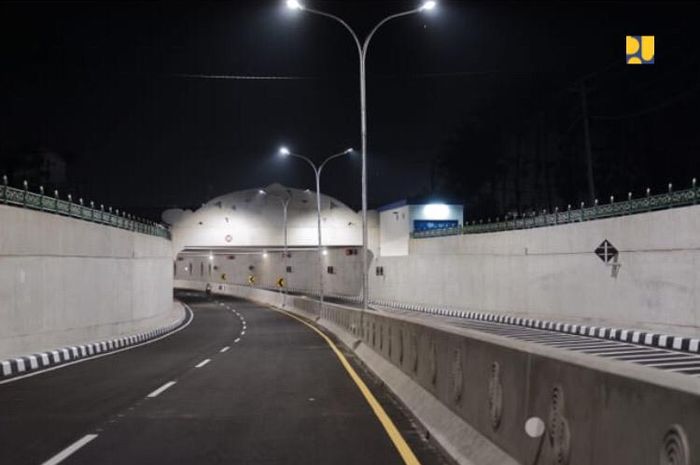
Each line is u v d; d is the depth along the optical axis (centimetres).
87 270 2678
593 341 2522
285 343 2780
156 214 7438
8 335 1978
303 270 8931
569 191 6688
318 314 4353
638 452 399
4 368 1745
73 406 1205
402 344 1334
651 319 2647
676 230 2497
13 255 2022
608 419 438
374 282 6706
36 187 6353
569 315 3300
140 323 3481
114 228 3064
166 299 4666
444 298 5000
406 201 6525
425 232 5981
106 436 944
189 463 790
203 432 968
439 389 970
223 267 11038
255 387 1441
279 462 793
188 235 7144
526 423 560
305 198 7262
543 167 7012
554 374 537
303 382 1523
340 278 7806
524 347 627
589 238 3119
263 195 7225
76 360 2117
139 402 1246
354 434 950
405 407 1130
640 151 5962
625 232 2822
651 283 2647
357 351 2127
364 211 2466
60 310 2383
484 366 743
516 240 3916
